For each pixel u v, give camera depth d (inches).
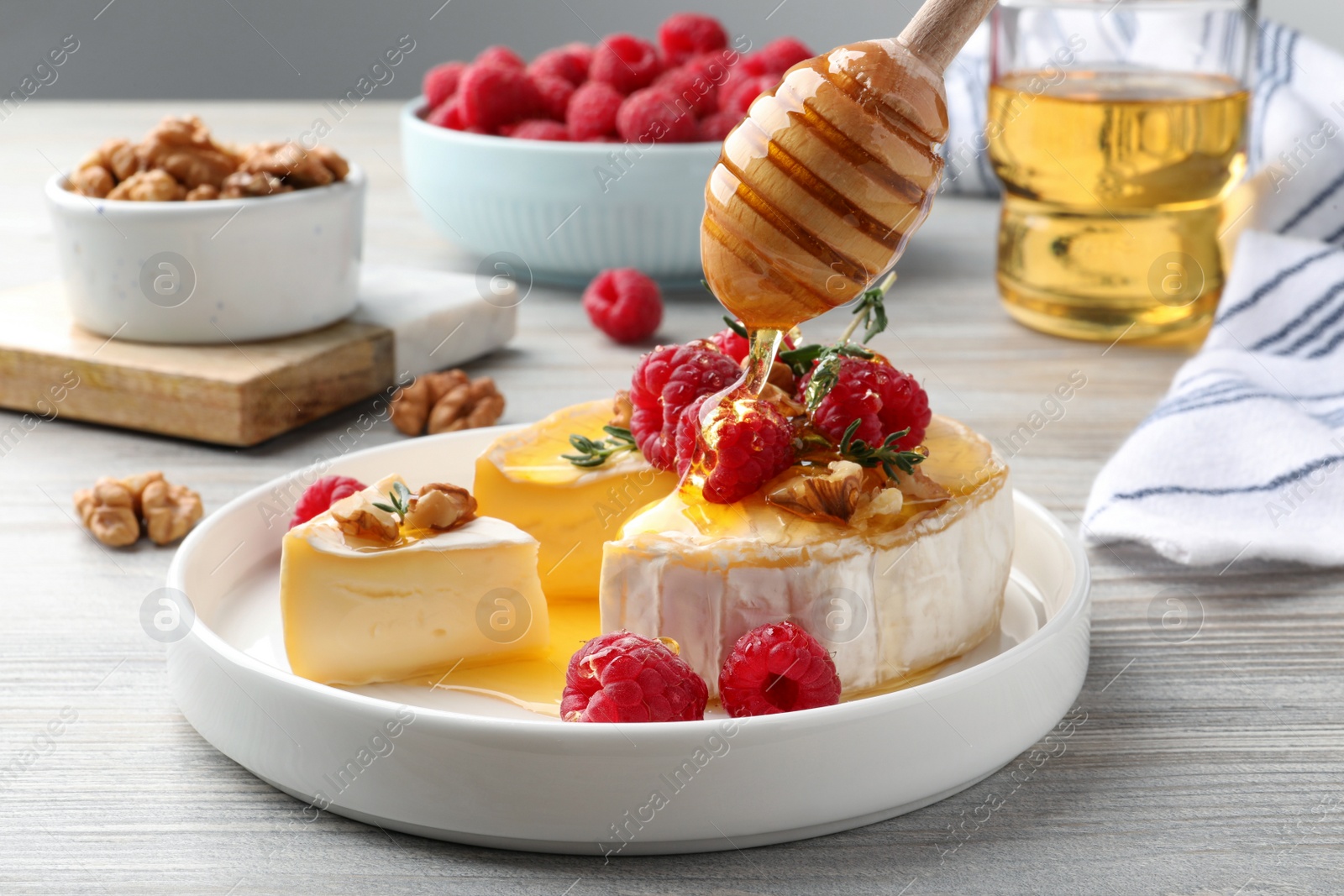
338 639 27.2
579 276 39.0
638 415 28.0
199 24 62.1
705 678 26.7
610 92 37.2
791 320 24.8
